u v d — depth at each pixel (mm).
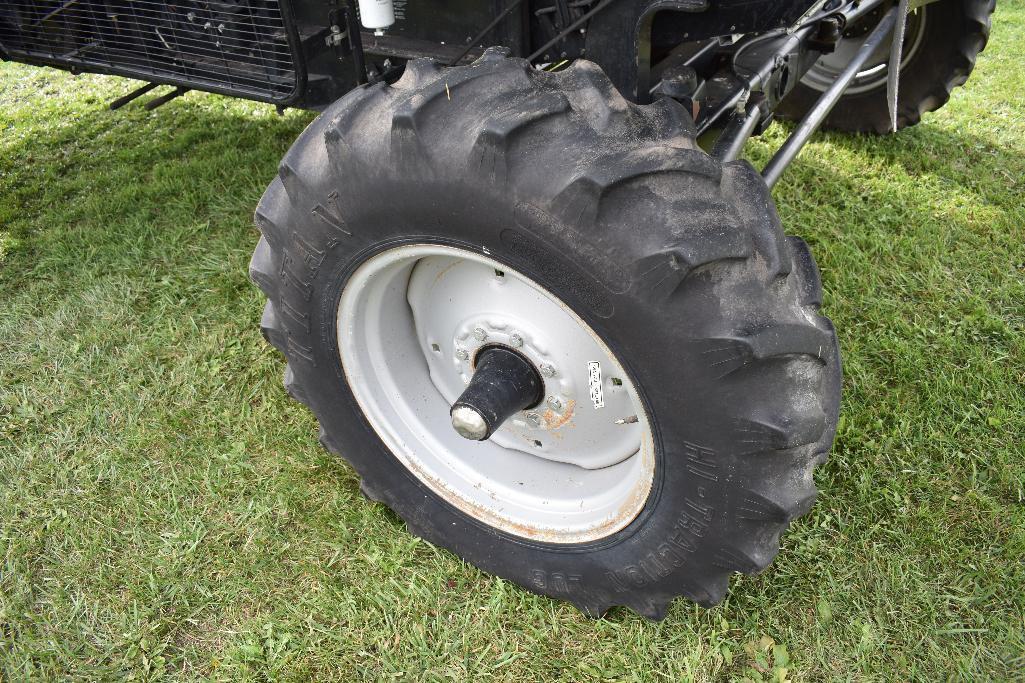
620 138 1473
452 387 2258
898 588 2189
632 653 2068
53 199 4086
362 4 1958
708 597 1884
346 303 1901
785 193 3859
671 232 1392
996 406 2695
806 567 2258
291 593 2244
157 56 2764
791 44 2408
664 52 2369
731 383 1485
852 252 3438
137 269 3518
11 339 3189
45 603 2240
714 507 1682
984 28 3658
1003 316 3131
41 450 2705
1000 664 2023
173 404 2861
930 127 4414
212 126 4723
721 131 2162
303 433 2719
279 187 1872
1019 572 2209
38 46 2994
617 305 1480
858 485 2453
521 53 2266
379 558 2305
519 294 1850
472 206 1509
